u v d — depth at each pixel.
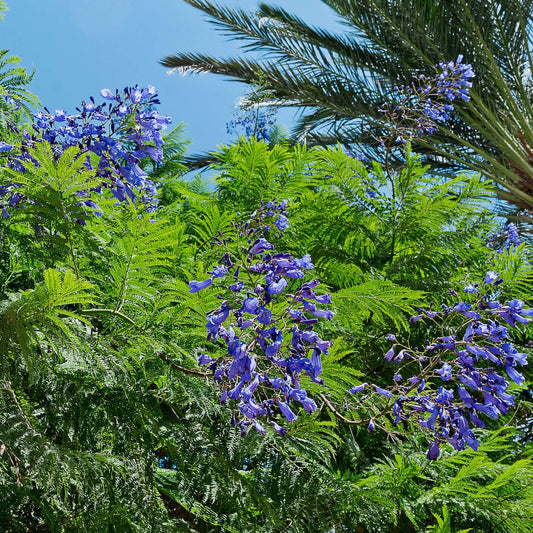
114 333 2.28
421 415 2.62
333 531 2.57
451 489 3.12
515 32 10.37
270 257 1.97
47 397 2.23
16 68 3.43
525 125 9.75
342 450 3.65
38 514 2.46
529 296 4.09
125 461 2.38
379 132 10.73
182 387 2.35
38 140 2.33
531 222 8.90
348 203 4.86
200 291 2.17
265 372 2.02
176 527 2.42
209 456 2.41
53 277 1.72
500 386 2.46
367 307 2.87
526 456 3.75
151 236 2.25
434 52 10.81
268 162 4.53
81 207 2.24
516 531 3.10
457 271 4.64
